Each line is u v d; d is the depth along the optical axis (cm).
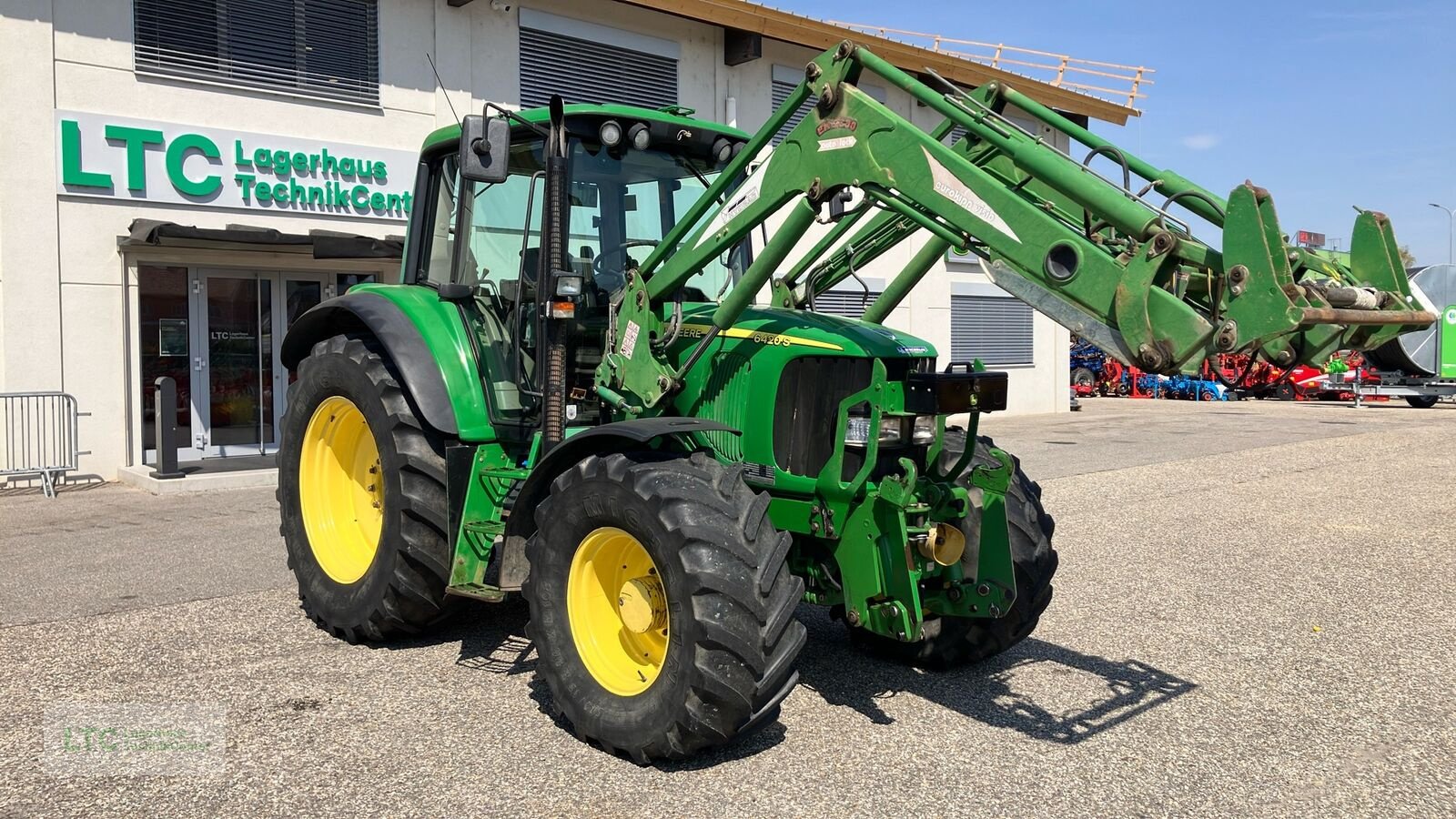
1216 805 331
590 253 461
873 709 416
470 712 407
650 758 354
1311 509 912
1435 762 368
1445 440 1524
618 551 386
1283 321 290
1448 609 576
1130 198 334
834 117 384
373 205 1229
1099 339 333
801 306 493
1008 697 432
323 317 547
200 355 1164
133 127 1067
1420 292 339
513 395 465
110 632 514
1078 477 1113
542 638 388
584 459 385
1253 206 297
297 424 534
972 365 420
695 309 454
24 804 324
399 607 472
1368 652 496
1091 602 590
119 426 1089
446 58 1283
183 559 688
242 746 370
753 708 341
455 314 487
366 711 407
